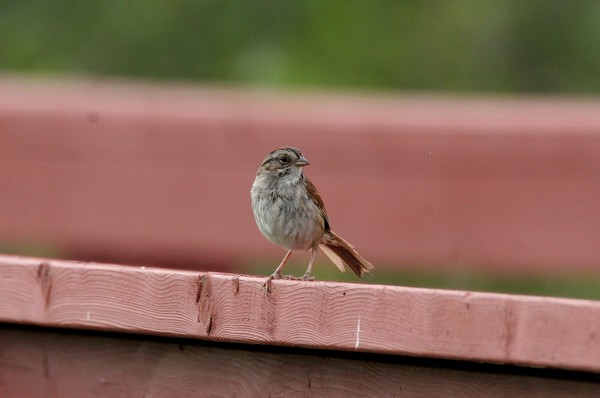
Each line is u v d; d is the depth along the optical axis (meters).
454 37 19.31
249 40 19.30
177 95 13.76
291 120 12.31
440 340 6.01
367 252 12.12
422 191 12.05
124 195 12.54
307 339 6.46
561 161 11.84
